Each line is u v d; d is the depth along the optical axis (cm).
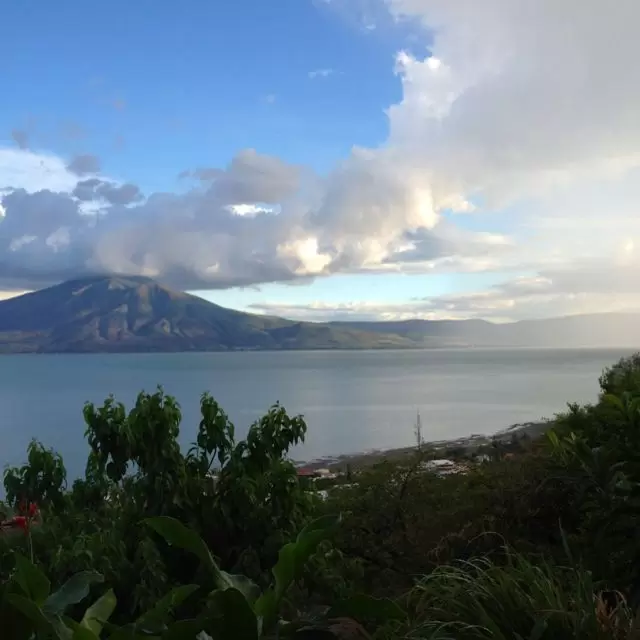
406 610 340
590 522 407
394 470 530
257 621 247
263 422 423
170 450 402
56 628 232
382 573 439
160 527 279
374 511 482
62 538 383
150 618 255
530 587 320
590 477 424
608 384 721
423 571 440
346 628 316
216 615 246
